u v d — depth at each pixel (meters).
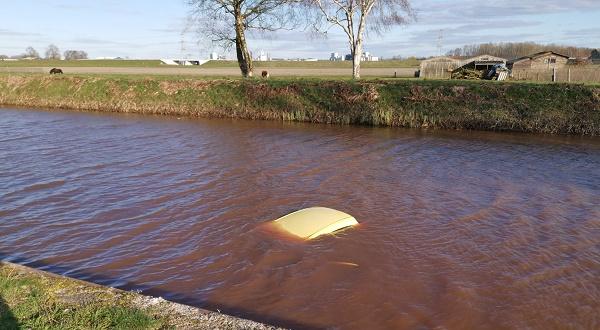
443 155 18.39
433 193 13.34
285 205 12.21
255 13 37.44
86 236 10.13
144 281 8.13
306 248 9.39
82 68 70.38
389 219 11.16
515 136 22.34
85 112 32.19
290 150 19.25
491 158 17.88
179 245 9.62
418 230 10.48
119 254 9.23
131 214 11.49
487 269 8.62
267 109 28.56
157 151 18.98
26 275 6.51
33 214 11.49
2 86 37.75
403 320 6.96
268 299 7.51
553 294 7.77
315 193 13.27
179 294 7.68
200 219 11.13
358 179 14.82
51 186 13.88
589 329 6.83
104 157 17.80
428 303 7.44
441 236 10.14
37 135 22.61
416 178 14.99
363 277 8.24
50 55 140.25
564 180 14.81
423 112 25.20
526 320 7.03
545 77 41.41
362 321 6.93
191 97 31.20
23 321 5.30
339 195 13.11
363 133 23.50
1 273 6.55
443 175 15.37
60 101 34.59
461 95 25.17
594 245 9.73
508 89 24.66
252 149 19.44
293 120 27.77
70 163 16.78
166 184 14.12
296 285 7.95
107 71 59.34
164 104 31.27
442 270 8.56
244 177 14.93
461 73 42.84
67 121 27.56
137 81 33.91
